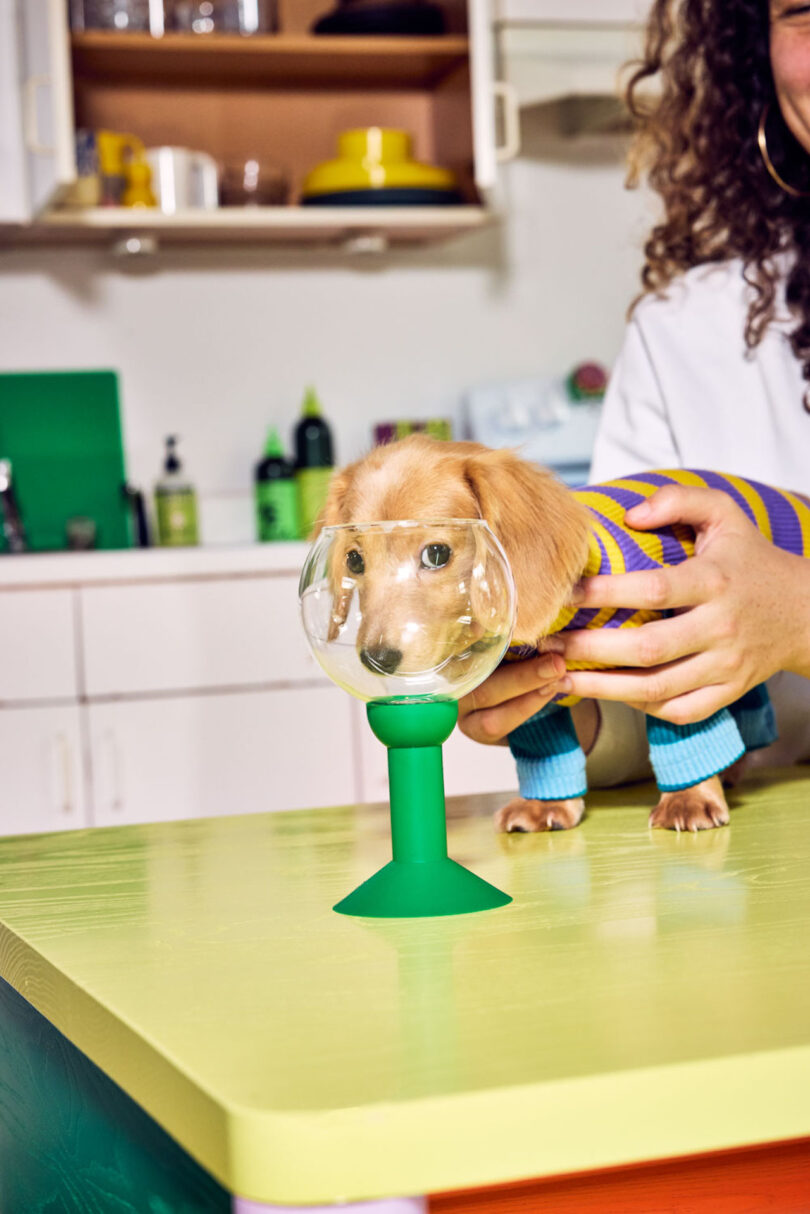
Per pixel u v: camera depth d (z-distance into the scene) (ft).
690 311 4.71
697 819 2.79
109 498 10.08
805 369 4.41
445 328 10.74
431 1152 1.17
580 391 10.44
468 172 9.73
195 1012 1.53
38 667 8.30
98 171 9.09
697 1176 1.28
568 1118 1.20
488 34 9.07
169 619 8.50
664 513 2.94
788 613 2.94
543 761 3.01
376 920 2.01
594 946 1.75
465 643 2.08
